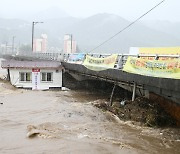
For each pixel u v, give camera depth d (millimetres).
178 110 16156
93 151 12219
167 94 14969
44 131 15000
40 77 33406
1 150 12430
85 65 27094
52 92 30797
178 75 13555
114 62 21109
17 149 12523
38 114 19406
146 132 15336
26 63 33312
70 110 20578
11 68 32750
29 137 14070
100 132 15188
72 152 12109
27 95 28000
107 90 30844
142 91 19500
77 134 14625
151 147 13055
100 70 23406
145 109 17688
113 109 19844
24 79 33219
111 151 12258
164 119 16812
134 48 29672
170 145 13453
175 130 15766
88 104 22891
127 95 24391
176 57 14625
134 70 17609
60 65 33719
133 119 17469
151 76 15758
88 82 33719
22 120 17703
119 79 20016
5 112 20000
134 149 12617
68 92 30969
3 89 30172
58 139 13711
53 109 20984
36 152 12148
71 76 34750
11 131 15281
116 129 15805
